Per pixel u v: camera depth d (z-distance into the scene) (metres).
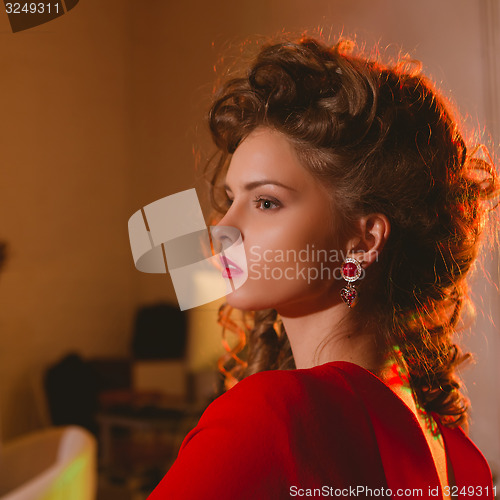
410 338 0.79
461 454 0.84
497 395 3.21
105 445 3.85
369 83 0.73
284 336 1.03
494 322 3.06
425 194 0.74
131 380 4.51
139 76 4.92
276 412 0.57
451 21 3.61
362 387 0.65
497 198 0.92
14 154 4.06
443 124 0.80
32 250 4.17
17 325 4.02
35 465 2.21
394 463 0.62
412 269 0.76
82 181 4.56
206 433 0.58
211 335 4.42
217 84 0.94
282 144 0.71
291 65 0.73
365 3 3.89
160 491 0.56
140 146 4.85
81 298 4.49
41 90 4.28
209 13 4.68
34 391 4.04
